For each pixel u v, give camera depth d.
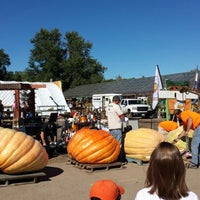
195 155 9.52
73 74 83.56
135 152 9.95
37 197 6.71
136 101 39.09
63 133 14.39
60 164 10.15
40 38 84.38
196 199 2.51
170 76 45.22
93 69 84.69
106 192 3.21
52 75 81.94
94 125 15.52
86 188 7.39
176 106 17.84
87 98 55.19
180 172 2.47
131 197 6.69
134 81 52.69
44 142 11.59
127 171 9.12
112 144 9.36
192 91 16.53
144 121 31.19
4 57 86.00
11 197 6.70
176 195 2.44
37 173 7.89
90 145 9.19
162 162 2.47
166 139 10.89
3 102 32.50
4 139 7.56
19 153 7.51
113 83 57.53
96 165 9.17
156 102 20.62
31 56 84.56
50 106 31.09
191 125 9.27
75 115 15.73
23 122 12.27
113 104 10.48
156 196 2.48
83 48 85.75
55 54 83.38
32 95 16.38
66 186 7.55
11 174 7.71
